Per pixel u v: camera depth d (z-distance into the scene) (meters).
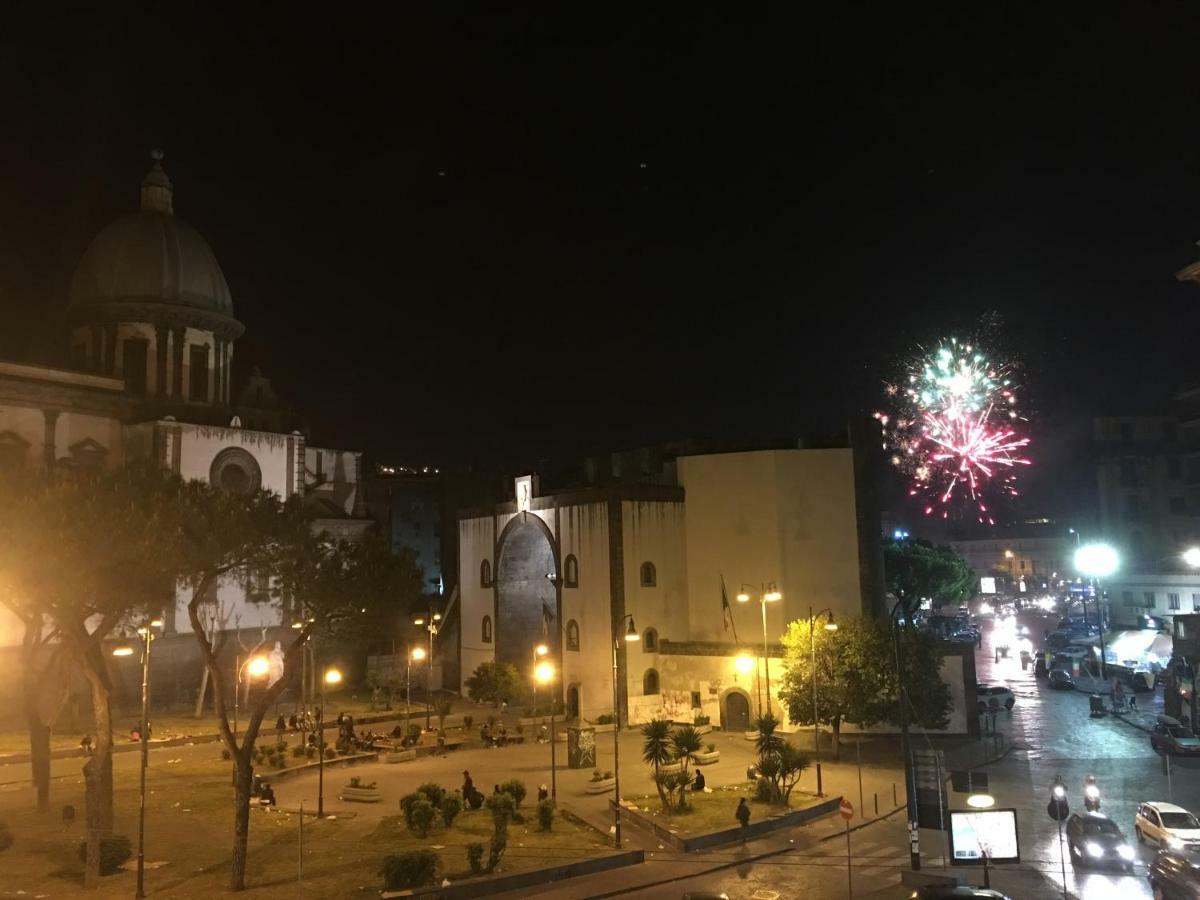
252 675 50.75
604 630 55.28
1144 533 81.94
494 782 39.66
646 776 40.50
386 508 98.62
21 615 31.38
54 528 24.81
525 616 65.00
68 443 57.75
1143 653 65.62
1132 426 85.31
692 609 55.81
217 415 65.12
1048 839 29.86
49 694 50.41
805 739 47.75
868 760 43.28
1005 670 73.56
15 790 37.19
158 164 68.81
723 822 31.69
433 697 63.97
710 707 52.75
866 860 28.42
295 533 28.00
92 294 63.78
